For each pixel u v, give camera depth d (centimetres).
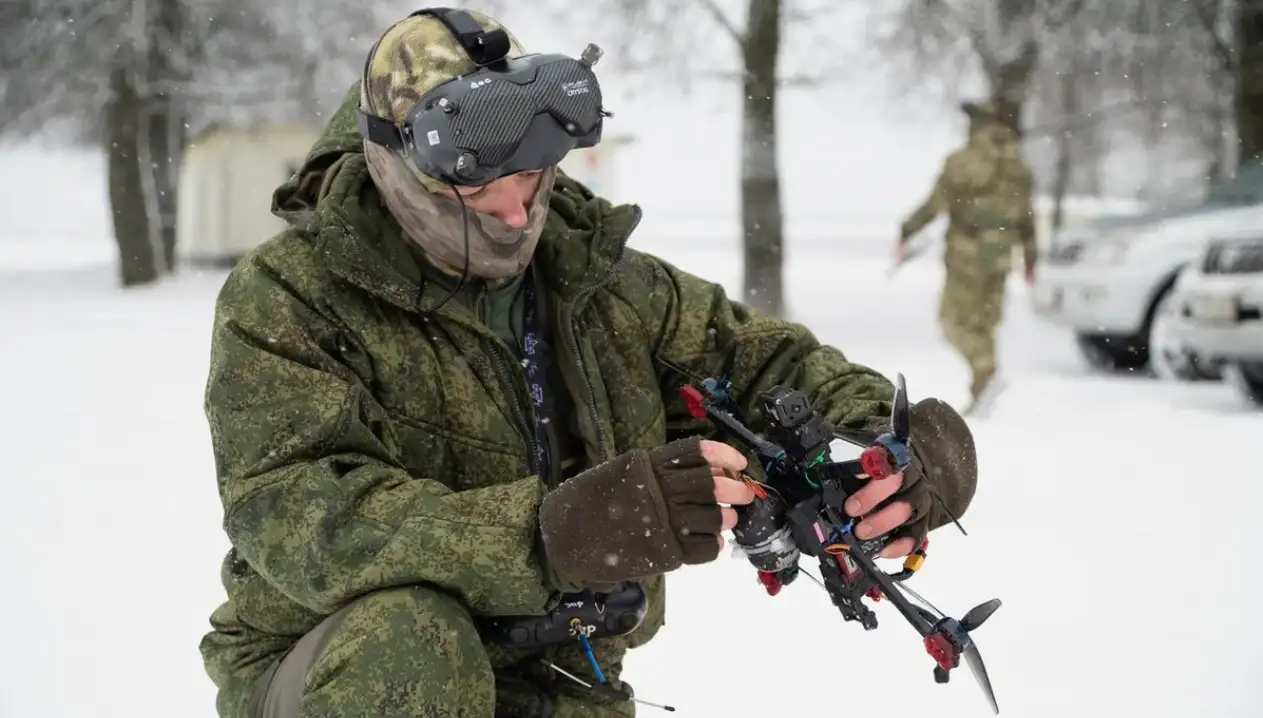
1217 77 1800
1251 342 764
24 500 543
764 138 1513
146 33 2238
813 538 177
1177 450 638
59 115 2405
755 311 229
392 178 193
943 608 392
